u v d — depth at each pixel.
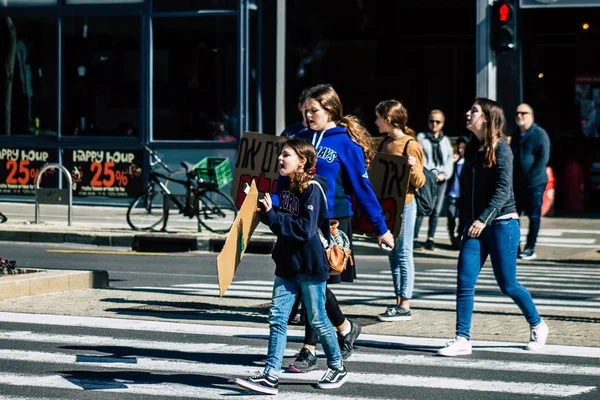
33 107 29.34
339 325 9.88
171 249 21.39
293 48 27.94
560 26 29.25
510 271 10.28
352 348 9.98
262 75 27.86
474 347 10.71
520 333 11.49
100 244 21.88
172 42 28.30
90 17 28.83
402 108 12.04
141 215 22.66
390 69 28.25
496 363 9.95
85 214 26.69
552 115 29.62
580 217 27.19
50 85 29.19
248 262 19.31
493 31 19.81
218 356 10.16
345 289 15.51
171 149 28.25
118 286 15.13
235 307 13.17
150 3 28.31
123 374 9.38
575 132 29.97
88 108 28.92
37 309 12.62
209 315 12.46
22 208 27.91
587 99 30.22
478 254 10.34
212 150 28.00
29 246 21.48
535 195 20.30
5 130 29.56
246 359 10.05
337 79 28.31
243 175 12.39
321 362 9.98
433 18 27.91
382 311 13.04
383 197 11.59
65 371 9.45
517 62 26.77
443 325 11.98
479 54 26.95
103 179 28.77
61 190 23.42
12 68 29.45
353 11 28.19
